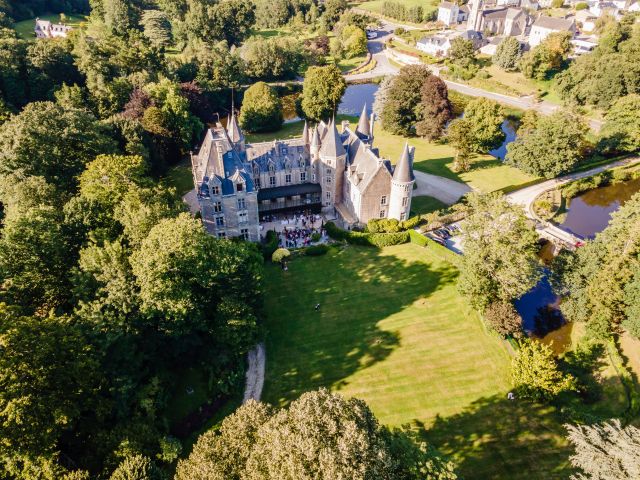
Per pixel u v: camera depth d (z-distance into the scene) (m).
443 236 85.50
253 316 55.22
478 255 62.50
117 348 46.50
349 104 167.25
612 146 118.00
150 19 188.00
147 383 49.81
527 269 60.16
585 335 63.03
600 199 105.31
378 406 53.25
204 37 197.50
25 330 39.94
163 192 69.25
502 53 185.00
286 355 61.00
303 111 148.50
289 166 94.44
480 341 62.66
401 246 84.19
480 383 56.25
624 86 140.75
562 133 100.31
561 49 171.88
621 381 55.16
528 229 62.34
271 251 81.00
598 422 48.47
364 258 80.88
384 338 63.44
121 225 62.25
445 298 70.94
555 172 103.50
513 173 114.25
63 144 81.00
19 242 52.09
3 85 116.25
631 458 32.88
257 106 137.12
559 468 45.62
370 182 83.81
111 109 120.25
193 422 50.88
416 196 102.44
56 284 54.44
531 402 53.59
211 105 154.88
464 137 111.50
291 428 34.47
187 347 53.66
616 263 59.00
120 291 49.62
